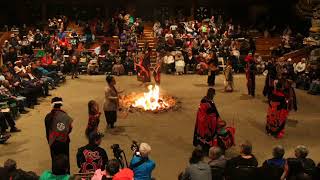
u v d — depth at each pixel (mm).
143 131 14742
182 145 13477
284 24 32844
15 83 17141
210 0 34219
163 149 13125
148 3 34250
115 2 34062
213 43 27250
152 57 26922
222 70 25688
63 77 22578
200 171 7891
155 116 16453
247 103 18562
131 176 7523
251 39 27703
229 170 8172
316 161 12156
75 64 23656
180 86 21844
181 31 29062
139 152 8742
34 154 12656
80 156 8875
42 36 27375
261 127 15336
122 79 23656
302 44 27734
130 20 30500
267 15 32969
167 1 34250
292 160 8023
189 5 34375
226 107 17906
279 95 14203
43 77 20078
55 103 10203
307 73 22016
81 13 33000
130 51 26344
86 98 19156
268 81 19125
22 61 20938
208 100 12664
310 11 25984
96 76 24469
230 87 20641
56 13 33875
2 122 13742
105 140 13805
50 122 10156
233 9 34438
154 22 32844
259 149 13156
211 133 12625
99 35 29719
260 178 7816
